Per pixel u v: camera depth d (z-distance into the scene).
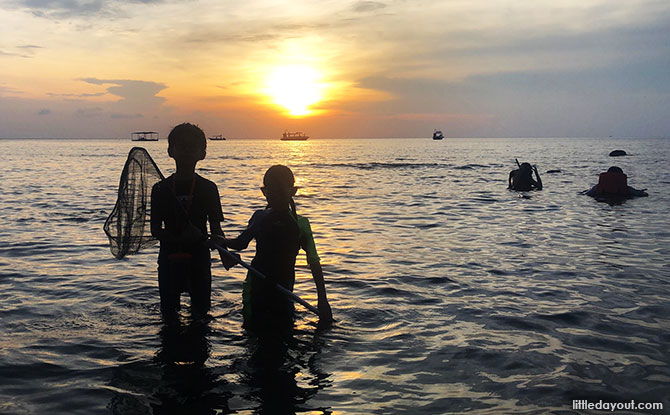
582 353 3.22
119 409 2.50
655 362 3.08
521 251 6.56
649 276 5.20
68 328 3.66
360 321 3.85
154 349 3.26
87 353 3.20
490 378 2.86
